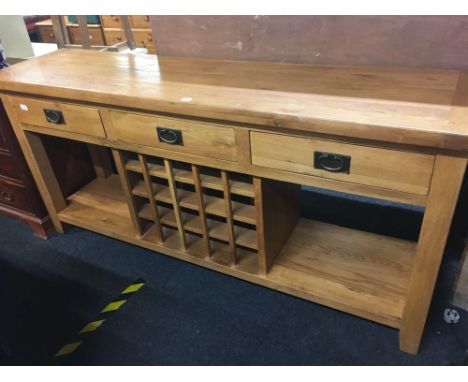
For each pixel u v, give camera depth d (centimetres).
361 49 134
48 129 157
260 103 112
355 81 123
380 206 199
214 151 125
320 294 140
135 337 146
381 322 133
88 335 148
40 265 182
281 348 138
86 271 176
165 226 178
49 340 147
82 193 200
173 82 133
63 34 208
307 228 167
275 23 141
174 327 148
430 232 106
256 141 116
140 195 161
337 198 207
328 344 137
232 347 139
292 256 155
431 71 126
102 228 181
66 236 198
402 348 133
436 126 92
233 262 154
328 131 102
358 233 162
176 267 174
